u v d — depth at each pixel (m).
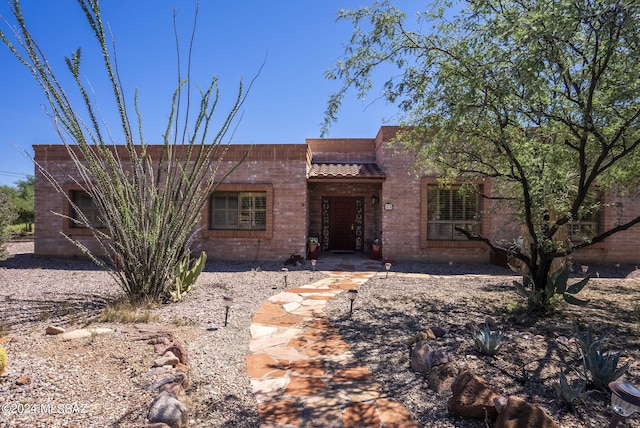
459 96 5.04
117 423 2.48
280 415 2.85
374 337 4.73
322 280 8.80
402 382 3.46
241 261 11.66
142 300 6.12
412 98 5.46
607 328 5.03
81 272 9.75
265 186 11.64
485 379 3.35
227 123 6.83
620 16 3.77
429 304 6.41
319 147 14.88
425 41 5.46
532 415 2.45
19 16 4.96
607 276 9.99
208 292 7.37
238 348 4.32
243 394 3.18
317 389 3.30
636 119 4.68
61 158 12.02
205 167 6.91
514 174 6.18
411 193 11.77
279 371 3.68
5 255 10.61
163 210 6.33
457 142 6.29
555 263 7.34
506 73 4.32
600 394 3.08
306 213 12.02
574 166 6.17
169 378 3.11
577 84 4.92
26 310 5.78
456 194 11.88
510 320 5.41
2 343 3.90
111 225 6.22
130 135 6.14
